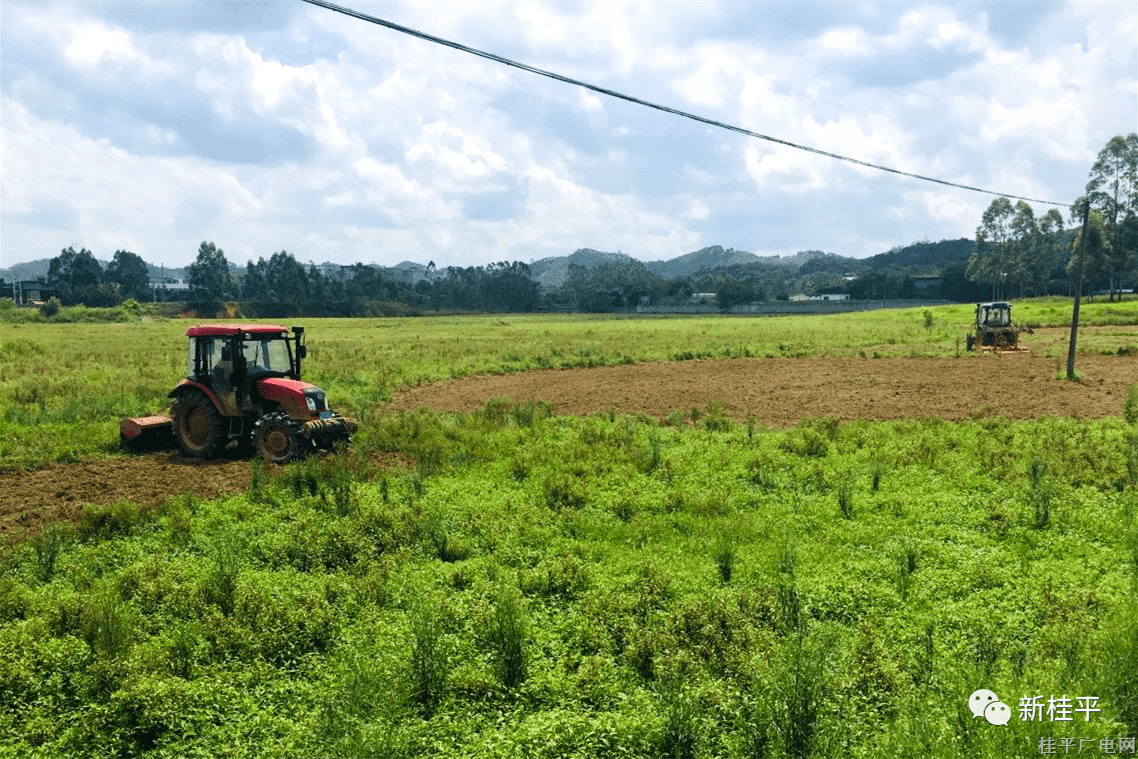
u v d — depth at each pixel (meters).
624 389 27.84
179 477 14.53
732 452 16.27
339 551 10.52
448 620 8.54
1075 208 26.94
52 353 38.62
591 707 7.05
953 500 12.75
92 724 6.53
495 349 44.06
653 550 10.80
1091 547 10.57
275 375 16.67
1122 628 7.41
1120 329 54.75
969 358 36.81
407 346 46.81
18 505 12.73
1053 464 14.47
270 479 13.62
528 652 7.82
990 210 149.00
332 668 7.64
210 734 6.54
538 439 17.97
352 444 16.80
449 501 13.07
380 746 5.98
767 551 10.55
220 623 8.27
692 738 6.41
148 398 23.69
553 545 11.04
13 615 8.59
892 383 28.28
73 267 184.75
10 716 6.67
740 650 7.82
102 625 7.89
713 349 42.66
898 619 8.60
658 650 7.88
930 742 6.09
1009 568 9.93
